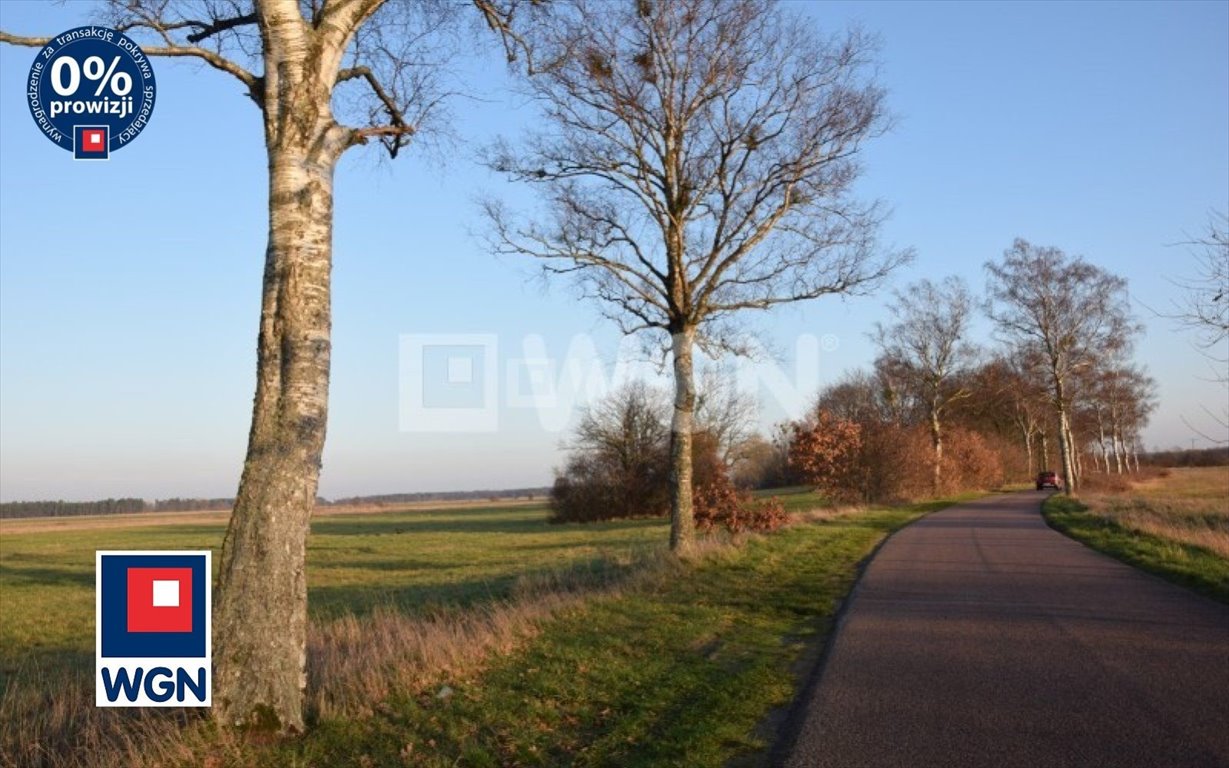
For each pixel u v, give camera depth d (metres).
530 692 8.41
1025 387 60.38
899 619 12.50
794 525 29.36
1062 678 8.94
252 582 6.80
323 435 7.19
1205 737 6.93
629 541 36.75
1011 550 22.52
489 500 136.50
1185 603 13.62
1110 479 64.44
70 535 67.12
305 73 7.25
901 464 47.44
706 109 19.02
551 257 19.61
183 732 6.43
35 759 6.51
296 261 7.10
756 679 9.12
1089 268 52.34
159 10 8.60
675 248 19.58
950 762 6.49
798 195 19.50
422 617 13.41
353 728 6.97
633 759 6.75
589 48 17.38
